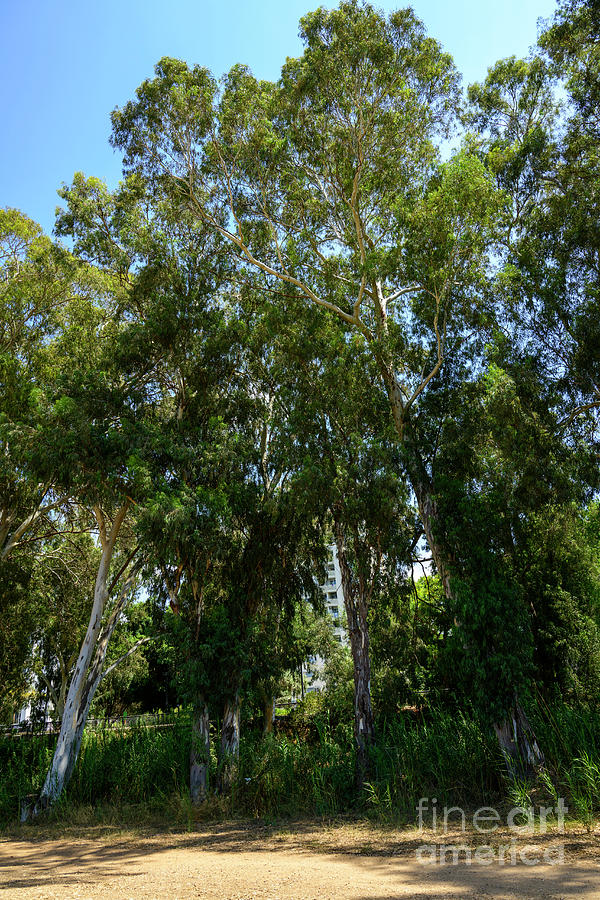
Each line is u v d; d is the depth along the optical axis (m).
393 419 17.84
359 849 9.71
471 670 13.04
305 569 20.08
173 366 19.28
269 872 8.23
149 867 9.45
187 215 20.31
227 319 20.00
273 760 15.80
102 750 19.36
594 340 15.70
